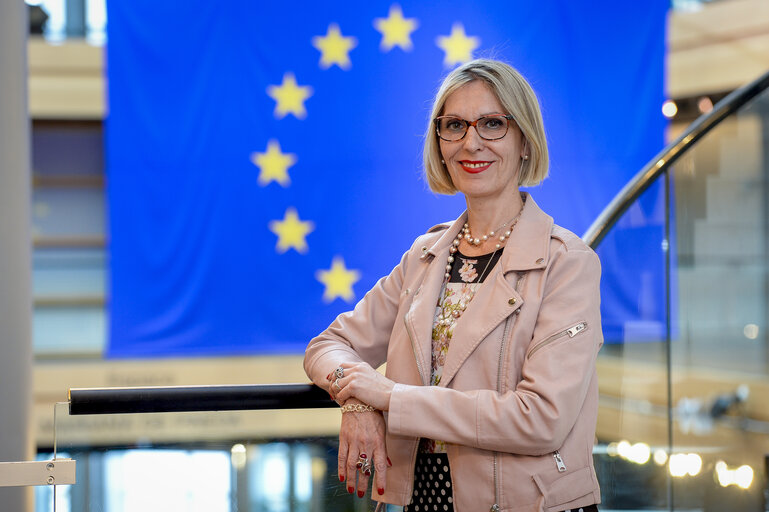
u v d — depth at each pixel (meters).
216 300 6.98
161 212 6.91
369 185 6.93
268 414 2.03
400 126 6.89
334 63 6.88
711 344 4.13
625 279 3.38
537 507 1.59
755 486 3.70
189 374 7.36
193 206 6.93
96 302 8.35
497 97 1.70
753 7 8.12
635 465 3.45
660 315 3.44
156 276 6.95
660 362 3.44
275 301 6.99
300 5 6.86
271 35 6.86
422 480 1.73
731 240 3.58
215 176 6.92
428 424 1.59
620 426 3.42
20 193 3.59
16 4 3.59
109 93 6.81
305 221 6.96
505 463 1.61
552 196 6.81
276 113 6.90
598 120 6.84
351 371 1.72
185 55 6.84
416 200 6.93
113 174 6.86
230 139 6.91
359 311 1.96
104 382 7.60
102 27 8.09
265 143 6.92
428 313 1.75
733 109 3.51
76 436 1.95
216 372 7.32
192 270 6.96
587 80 6.83
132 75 6.81
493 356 1.64
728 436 4.21
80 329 8.29
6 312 3.53
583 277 1.65
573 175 6.82
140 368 7.56
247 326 7.01
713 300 3.89
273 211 6.95
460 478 1.64
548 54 6.79
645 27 6.84
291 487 2.03
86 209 8.38
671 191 3.47
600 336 1.66
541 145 1.73
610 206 3.42
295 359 7.29
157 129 6.87
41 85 7.99
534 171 1.76
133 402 1.95
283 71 6.88
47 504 3.31
